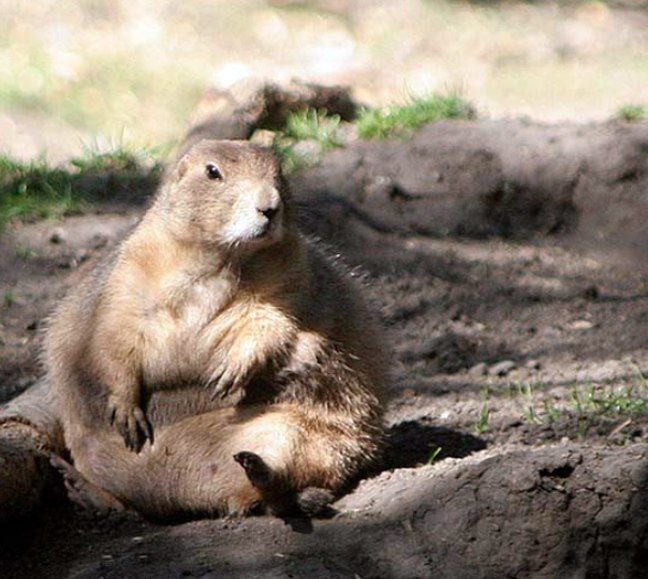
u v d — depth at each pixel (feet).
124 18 88.99
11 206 46.80
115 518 29.35
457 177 47.60
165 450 28.84
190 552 26.50
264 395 29.07
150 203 34.12
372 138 49.06
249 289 28.53
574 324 41.55
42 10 89.04
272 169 28.68
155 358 28.78
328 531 27.22
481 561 26.68
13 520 28.68
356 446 29.17
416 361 38.86
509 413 34.68
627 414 34.12
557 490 27.02
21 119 73.05
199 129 49.11
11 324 40.73
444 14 91.40
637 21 91.91
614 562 27.02
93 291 29.84
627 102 74.38
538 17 92.02
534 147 47.96
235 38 86.48
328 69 80.59
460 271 44.37
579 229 47.29
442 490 27.50
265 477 26.78
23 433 29.50
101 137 71.51
